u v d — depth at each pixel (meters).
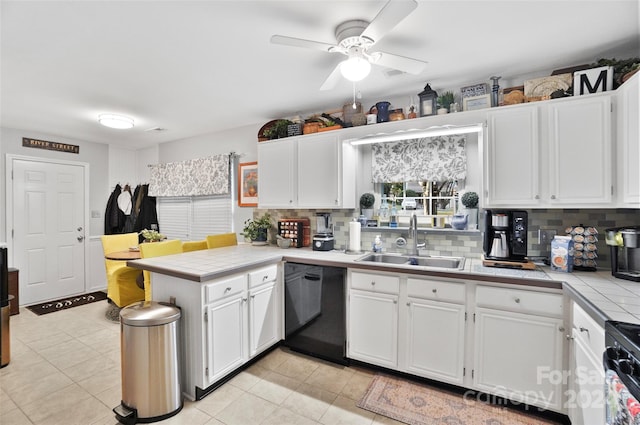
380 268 2.30
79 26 1.76
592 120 1.97
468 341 2.05
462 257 2.60
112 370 2.44
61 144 4.38
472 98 2.39
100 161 4.81
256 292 2.48
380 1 1.57
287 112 3.38
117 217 4.89
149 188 4.99
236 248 3.27
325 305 2.54
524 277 1.89
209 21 1.74
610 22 1.75
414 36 1.91
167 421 1.87
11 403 2.02
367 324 2.38
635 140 1.73
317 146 3.01
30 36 1.86
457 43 1.99
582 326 1.54
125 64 2.24
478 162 2.62
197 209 4.49
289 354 2.69
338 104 3.15
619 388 1.04
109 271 3.92
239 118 3.60
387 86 2.69
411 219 2.72
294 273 2.69
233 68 2.32
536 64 2.27
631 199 1.77
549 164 2.10
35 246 4.14
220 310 2.15
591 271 2.03
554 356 1.81
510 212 2.24
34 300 4.12
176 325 1.97
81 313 3.74
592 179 1.97
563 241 2.03
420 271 2.15
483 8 1.64
